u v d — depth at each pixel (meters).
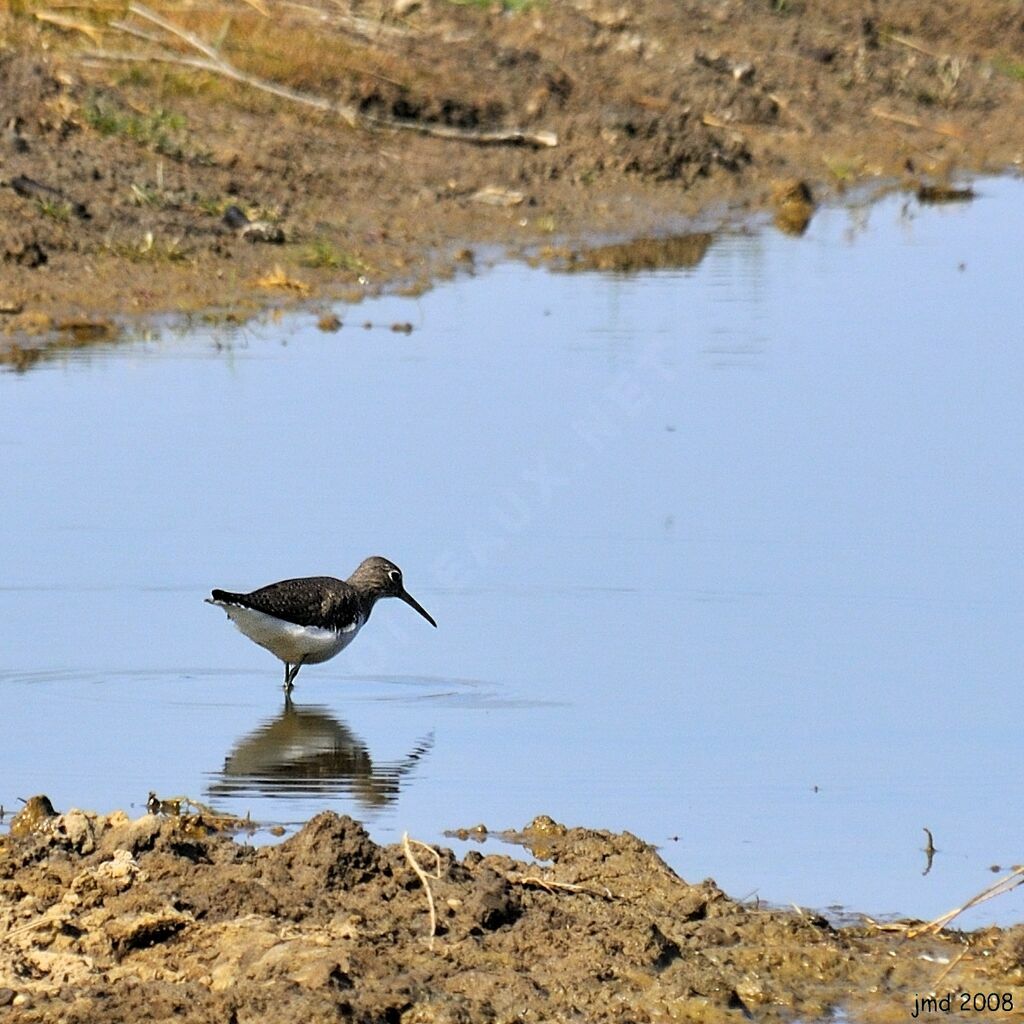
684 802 11.44
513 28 32.50
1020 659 13.90
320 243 23.91
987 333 21.83
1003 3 38.22
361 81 28.41
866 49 35.44
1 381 19.08
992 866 10.65
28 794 11.34
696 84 32.16
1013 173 31.59
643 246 25.83
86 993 8.70
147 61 27.50
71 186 23.55
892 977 9.38
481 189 26.89
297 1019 8.42
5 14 27.73
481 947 9.34
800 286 23.77
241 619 13.37
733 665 13.85
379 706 13.19
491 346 20.69
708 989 9.09
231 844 10.33
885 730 12.59
